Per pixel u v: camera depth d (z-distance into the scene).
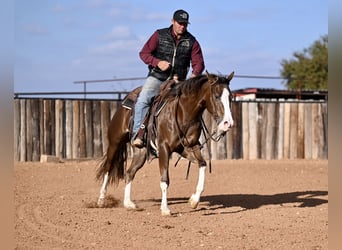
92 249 8.98
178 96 11.65
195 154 11.95
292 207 12.96
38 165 21.17
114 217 11.70
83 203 13.65
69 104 23.12
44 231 10.33
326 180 18.67
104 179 13.47
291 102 25.36
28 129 22.66
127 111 13.12
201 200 14.23
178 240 9.56
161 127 11.79
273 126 25.09
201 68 12.50
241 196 14.97
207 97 11.26
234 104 24.69
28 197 14.48
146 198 14.67
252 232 10.21
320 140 25.59
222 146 24.39
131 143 12.84
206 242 9.41
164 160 11.74
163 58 12.44
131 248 9.03
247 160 24.20
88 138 23.30
